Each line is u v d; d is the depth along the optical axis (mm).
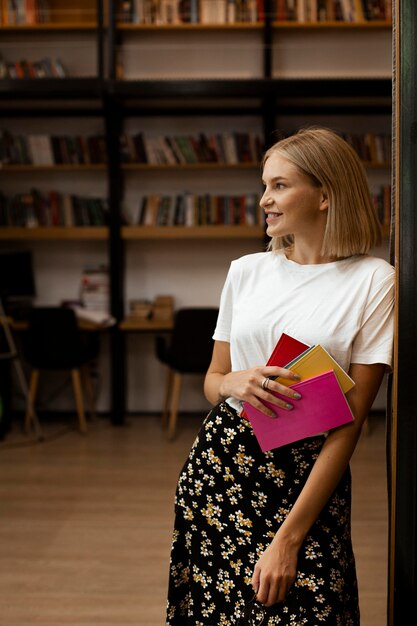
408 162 1573
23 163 6574
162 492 4516
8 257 6516
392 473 1633
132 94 6059
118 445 5773
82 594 3053
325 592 1455
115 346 6480
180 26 6383
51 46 6691
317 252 1589
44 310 6016
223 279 6898
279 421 1497
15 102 6441
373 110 6609
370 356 1522
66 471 5004
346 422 1477
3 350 6238
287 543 1432
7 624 2779
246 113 6668
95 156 6539
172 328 6391
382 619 2783
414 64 1572
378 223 1569
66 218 6609
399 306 1562
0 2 6500
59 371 6977
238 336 1623
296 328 1546
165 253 6906
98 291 6684
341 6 6328
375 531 3775
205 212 6566
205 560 1604
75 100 6355
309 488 1459
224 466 1586
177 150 6512
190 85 6008
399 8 1575
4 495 4457
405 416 1603
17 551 3545
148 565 3367
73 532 3807
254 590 1454
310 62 6625
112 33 6070
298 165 1527
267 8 6324
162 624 2779
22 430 6340
